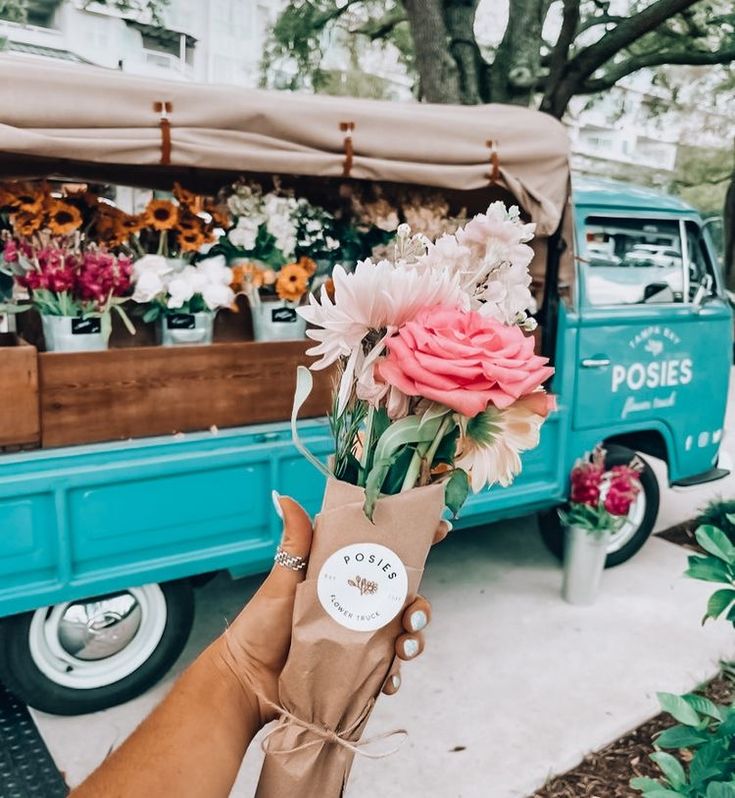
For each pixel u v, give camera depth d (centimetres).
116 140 226
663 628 346
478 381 76
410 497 85
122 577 252
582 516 356
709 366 416
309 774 89
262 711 93
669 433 403
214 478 264
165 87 234
